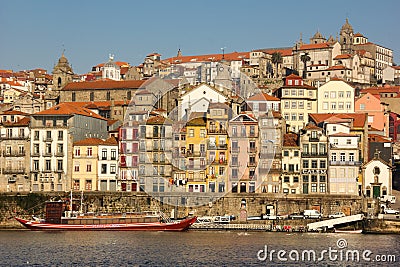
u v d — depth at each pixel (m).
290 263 148.00
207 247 167.50
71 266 144.62
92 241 178.88
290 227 199.12
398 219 196.12
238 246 168.38
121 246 170.12
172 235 191.50
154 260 150.38
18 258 153.00
